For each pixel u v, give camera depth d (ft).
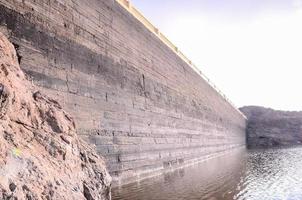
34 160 25.34
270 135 305.53
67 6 50.37
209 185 65.62
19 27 41.37
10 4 40.52
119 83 64.18
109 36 62.23
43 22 45.21
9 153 23.40
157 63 87.61
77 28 52.31
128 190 56.24
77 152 33.78
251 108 372.99
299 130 319.27
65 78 48.14
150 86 80.43
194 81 129.08
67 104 47.91
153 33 87.04
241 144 260.01
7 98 25.70
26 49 41.93
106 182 36.09
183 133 104.94
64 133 32.86
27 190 22.71
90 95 53.67
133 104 69.41
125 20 70.13
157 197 52.01
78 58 51.70
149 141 75.77
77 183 29.86
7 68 29.45
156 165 78.84
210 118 150.71
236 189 62.69
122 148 62.18
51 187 24.99
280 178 77.77
